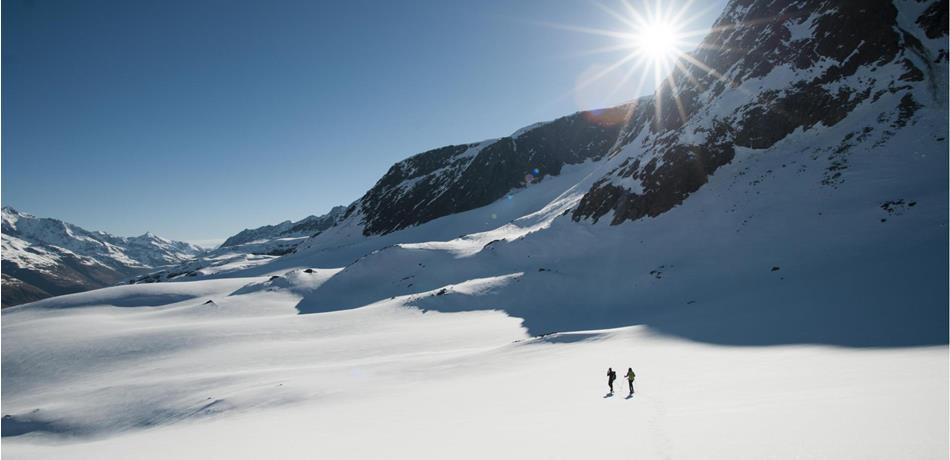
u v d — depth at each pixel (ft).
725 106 254.47
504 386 72.49
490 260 270.26
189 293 348.79
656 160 255.50
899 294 94.22
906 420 25.82
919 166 165.48
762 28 277.44
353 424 55.06
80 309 308.81
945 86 189.47
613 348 100.01
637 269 198.39
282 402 93.15
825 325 85.76
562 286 207.82
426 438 41.16
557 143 585.63
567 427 39.19
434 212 562.66
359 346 159.84
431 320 196.13
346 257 501.15
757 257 164.76
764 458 23.80
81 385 150.92
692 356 77.61
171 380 134.62
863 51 220.23
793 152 212.23
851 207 164.25
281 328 196.24
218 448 49.60
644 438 31.76
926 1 217.56
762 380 49.49
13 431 117.60
